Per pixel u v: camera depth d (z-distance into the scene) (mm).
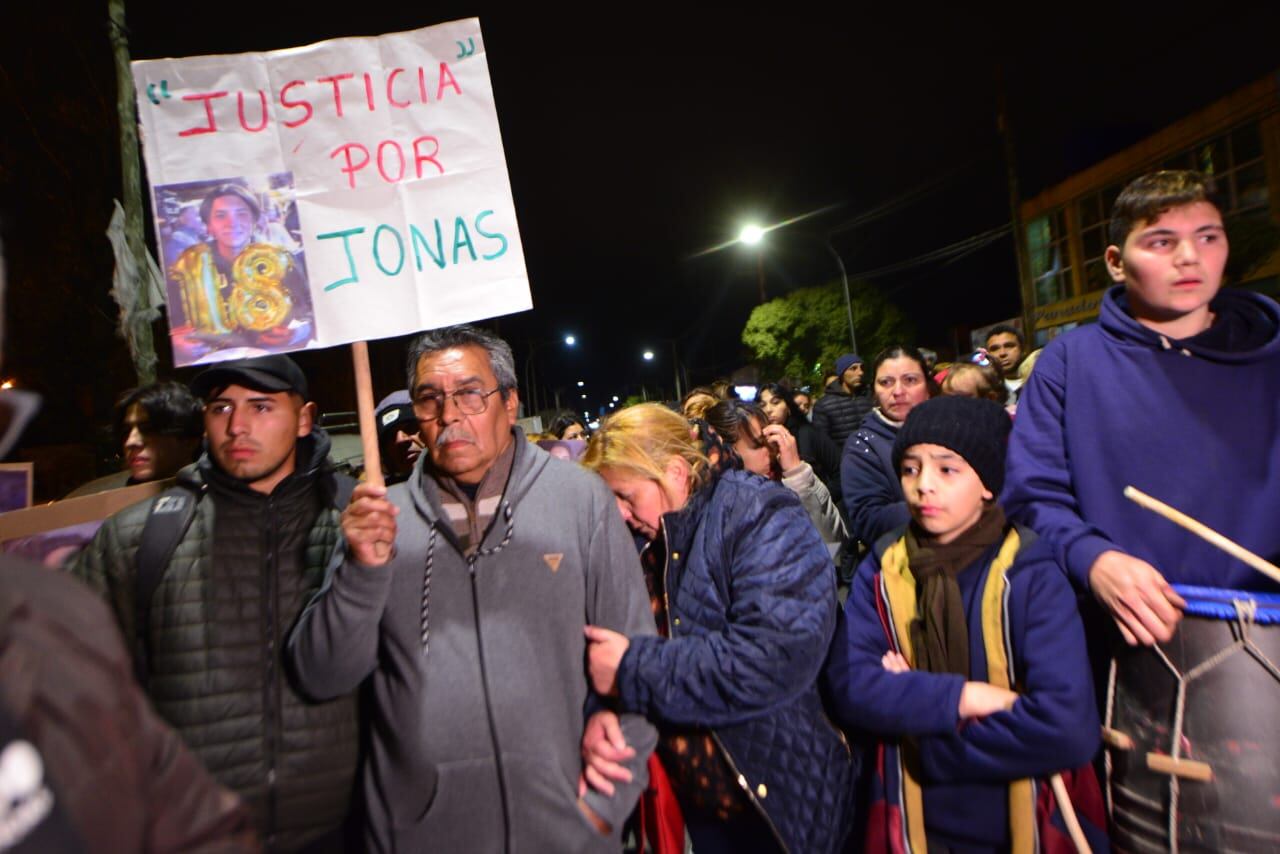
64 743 828
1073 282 24484
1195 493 1809
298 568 2139
